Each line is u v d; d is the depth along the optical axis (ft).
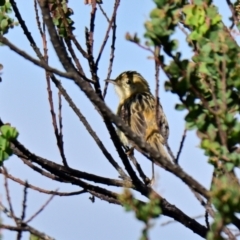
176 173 30.94
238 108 32.14
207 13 33.47
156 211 27.35
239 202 27.35
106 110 31.96
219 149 30.60
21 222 33.86
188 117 31.94
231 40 32.55
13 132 37.40
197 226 42.68
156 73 34.76
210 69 32.19
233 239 34.27
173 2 31.60
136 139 31.78
